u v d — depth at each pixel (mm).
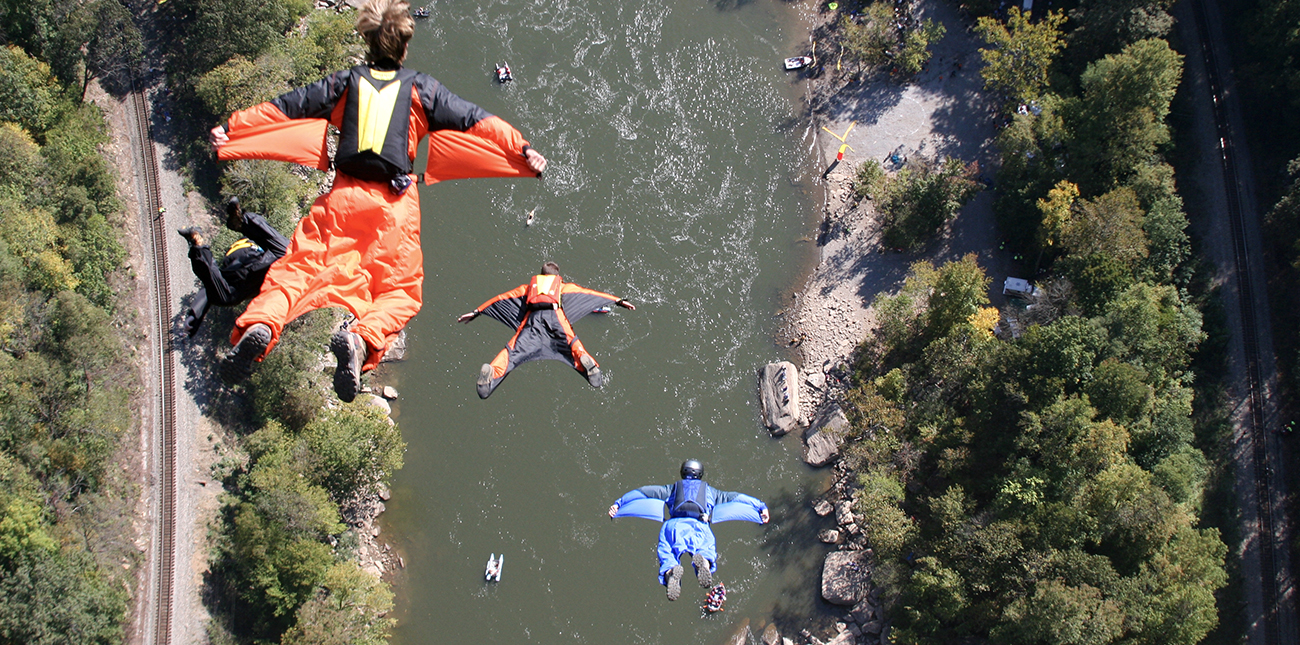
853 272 103188
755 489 94875
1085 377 86375
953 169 99375
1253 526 88875
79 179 90125
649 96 107688
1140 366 86438
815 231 105000
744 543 92688
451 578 90938
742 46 110875
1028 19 108875
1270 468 90500
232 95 95250
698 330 100312
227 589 85688
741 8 112375
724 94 108875
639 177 104812
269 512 82562
